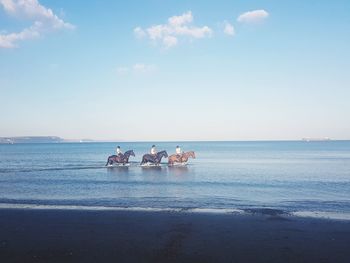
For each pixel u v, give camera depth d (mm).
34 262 12055
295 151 118438
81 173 41875
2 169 47719
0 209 21125
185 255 12680
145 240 14555
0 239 14852
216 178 36531
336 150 126500
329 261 12102
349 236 15023
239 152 111188
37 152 118438
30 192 28047
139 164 51656
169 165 47812
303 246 13664
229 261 12094
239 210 20688
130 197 25500
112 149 153000
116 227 16719
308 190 28562
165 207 21812
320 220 17906
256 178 36500
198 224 17141
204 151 121312
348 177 37844
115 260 12203
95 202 23641
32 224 17406
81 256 12625
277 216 18906
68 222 17781
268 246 13680
